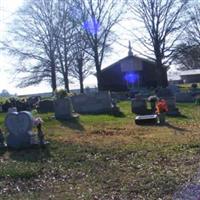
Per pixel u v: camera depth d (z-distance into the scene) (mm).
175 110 27141
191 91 43812
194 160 11789
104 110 28859
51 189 9773
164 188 9109
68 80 65250
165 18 61312
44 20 71188
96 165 11859
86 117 25641
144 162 11867
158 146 14227
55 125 21438
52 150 14273
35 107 34906
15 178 10859
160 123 22359
